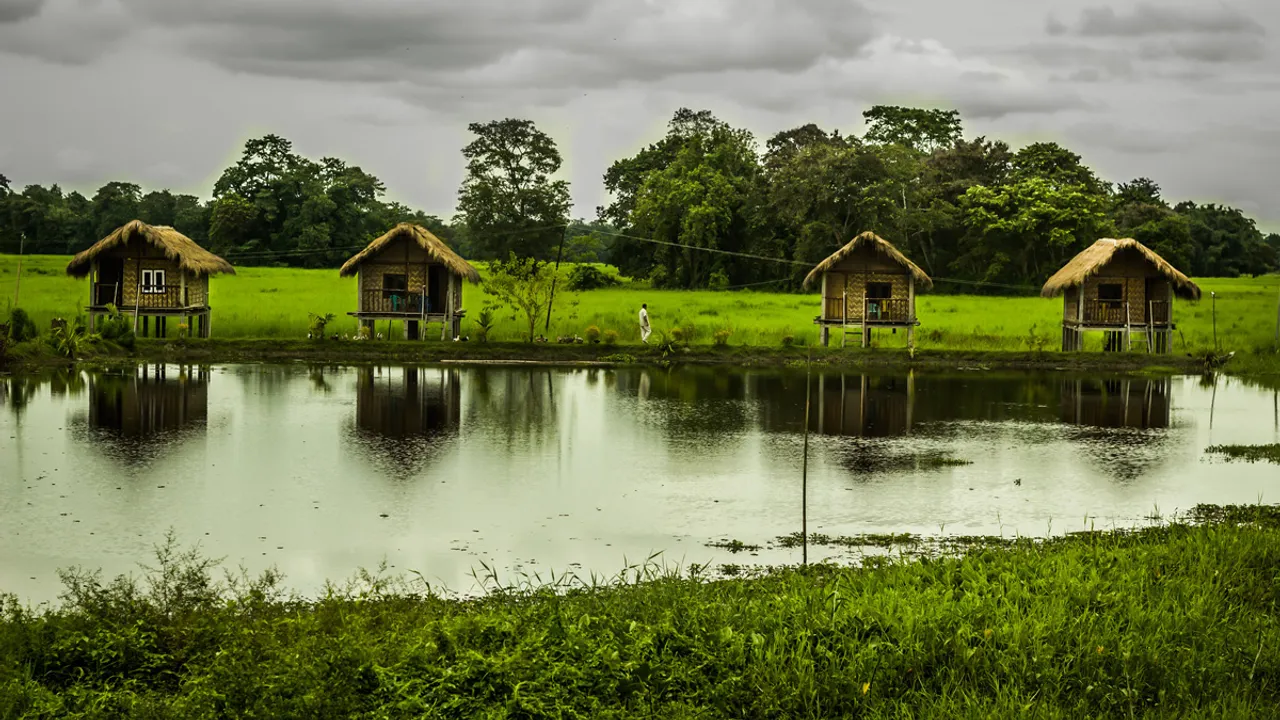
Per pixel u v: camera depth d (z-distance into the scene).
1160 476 19.36
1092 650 9.57
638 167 94.75
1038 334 43.69
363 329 38.88
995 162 83.88
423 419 24.58
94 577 12.83
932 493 17.88
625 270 84.50
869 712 8.73
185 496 16.92
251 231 88.81
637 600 11.09
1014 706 8.55
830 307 40.19
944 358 37.72
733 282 74.50
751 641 9.55
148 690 8.92
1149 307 39.03
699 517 16.23
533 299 39.56
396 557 14.08
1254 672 9.33
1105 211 76.62
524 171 84.69
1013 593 11.05
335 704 8.39
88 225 100.38
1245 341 42.06
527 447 21.41
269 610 11.16
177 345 36.50
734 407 27.17
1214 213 104.25
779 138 91.56
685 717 8.49
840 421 25.11
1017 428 24.42
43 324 38.28
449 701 8.51
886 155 72.19
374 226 92.81
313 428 23.11
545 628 9.89
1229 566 12.45
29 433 21.97
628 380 32.69
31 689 8.58
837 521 16.08
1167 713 8.66
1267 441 22.98
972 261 74.81
